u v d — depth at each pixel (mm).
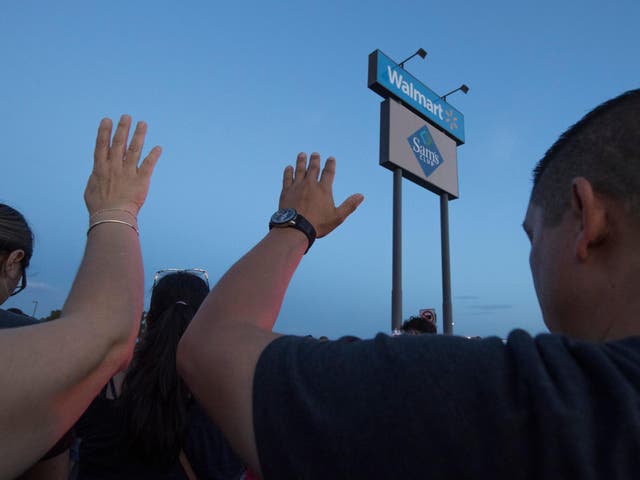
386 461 482
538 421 458
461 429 475
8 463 546
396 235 9641
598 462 430
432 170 11422
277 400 535
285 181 875
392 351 545
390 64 10789
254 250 758
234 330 617
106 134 877
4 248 1056
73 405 623
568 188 657
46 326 614
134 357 1652
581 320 627
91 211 830
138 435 1516
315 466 505
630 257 584
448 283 11117
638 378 481
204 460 1557
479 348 542
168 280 1856
